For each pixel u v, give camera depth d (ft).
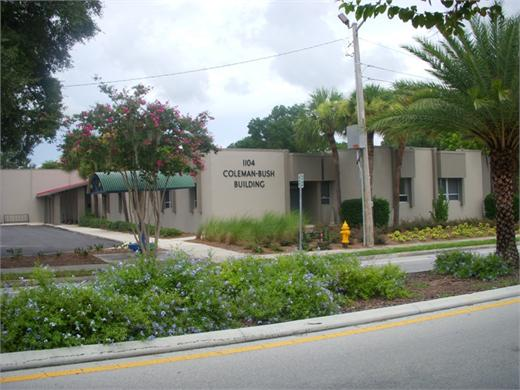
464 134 43.55
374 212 91.61
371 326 25.58
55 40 60.54
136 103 49.47
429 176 109.19
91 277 47.47
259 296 26.50
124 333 22.08
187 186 76.79
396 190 95.66
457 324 25.93
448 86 42.34
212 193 88.89
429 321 26.50
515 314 27.76
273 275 29.37
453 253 39.29
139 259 28.22
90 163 54.60
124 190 75.25
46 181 183.11
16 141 57.26
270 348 22.17
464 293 32.14
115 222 119.03
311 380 18.51
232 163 90.94
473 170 116.06
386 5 22.71
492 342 22.97
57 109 59.93
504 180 40.83
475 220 101.91
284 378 18.69
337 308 27.68
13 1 53.21
